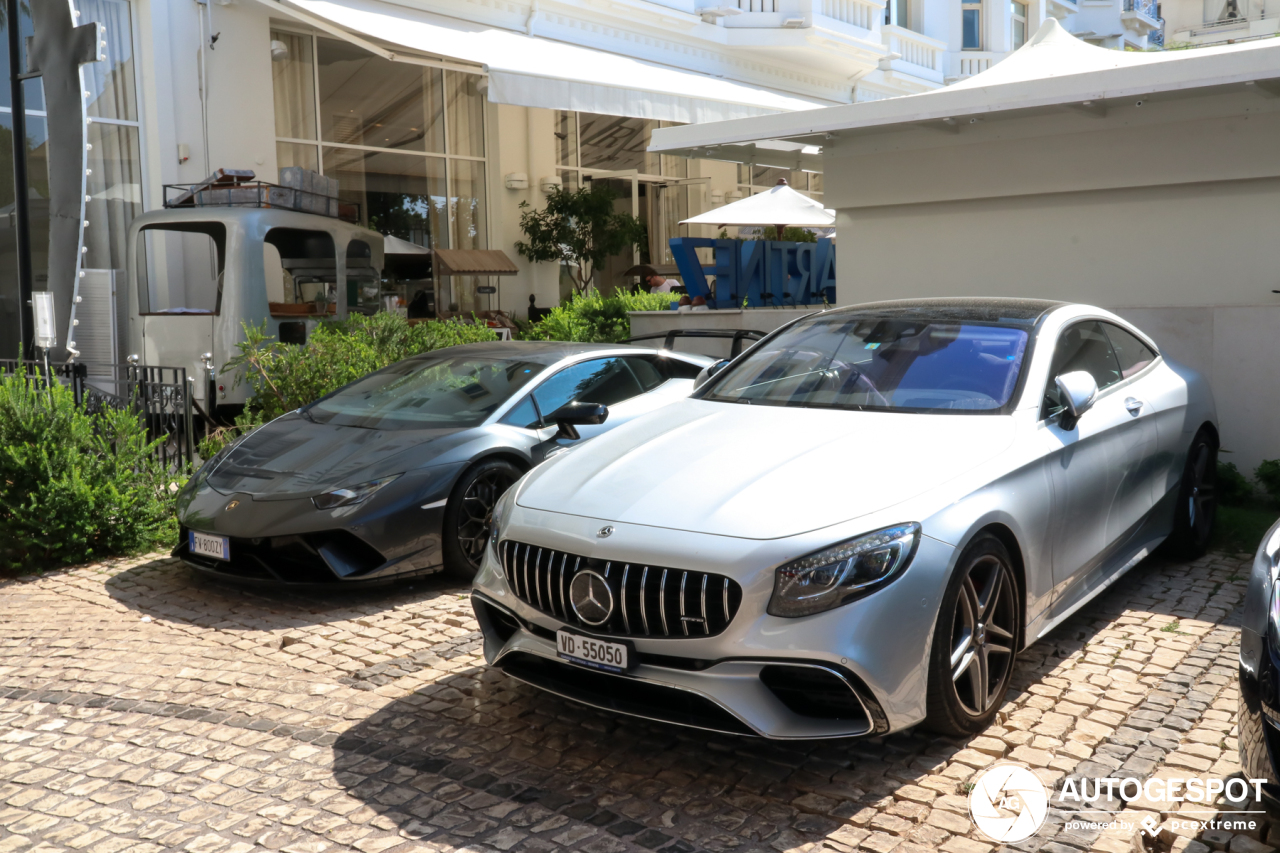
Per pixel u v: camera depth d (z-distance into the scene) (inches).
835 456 133.8
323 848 110.3
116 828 115.6
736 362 184.2
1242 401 262.2
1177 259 306.5
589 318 441.7
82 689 156.6
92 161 427.8
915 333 170.9
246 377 298.2
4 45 406.6
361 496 193.3
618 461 143.4
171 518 248.7
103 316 406.0
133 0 436.1
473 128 612.4
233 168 467.2
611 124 703.1
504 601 134.8
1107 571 169.5
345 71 535.8
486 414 217.9
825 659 112.7
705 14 671.1
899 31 843.4
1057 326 168.1
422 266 578.9
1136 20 1237.7
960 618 127.0
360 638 177.0
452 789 122.8
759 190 860.0
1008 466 135.3
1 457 226.4
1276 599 100.4
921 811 114.7
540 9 549.0
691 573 117.6
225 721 144.1
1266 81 257.6
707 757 129.5
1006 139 328.5
